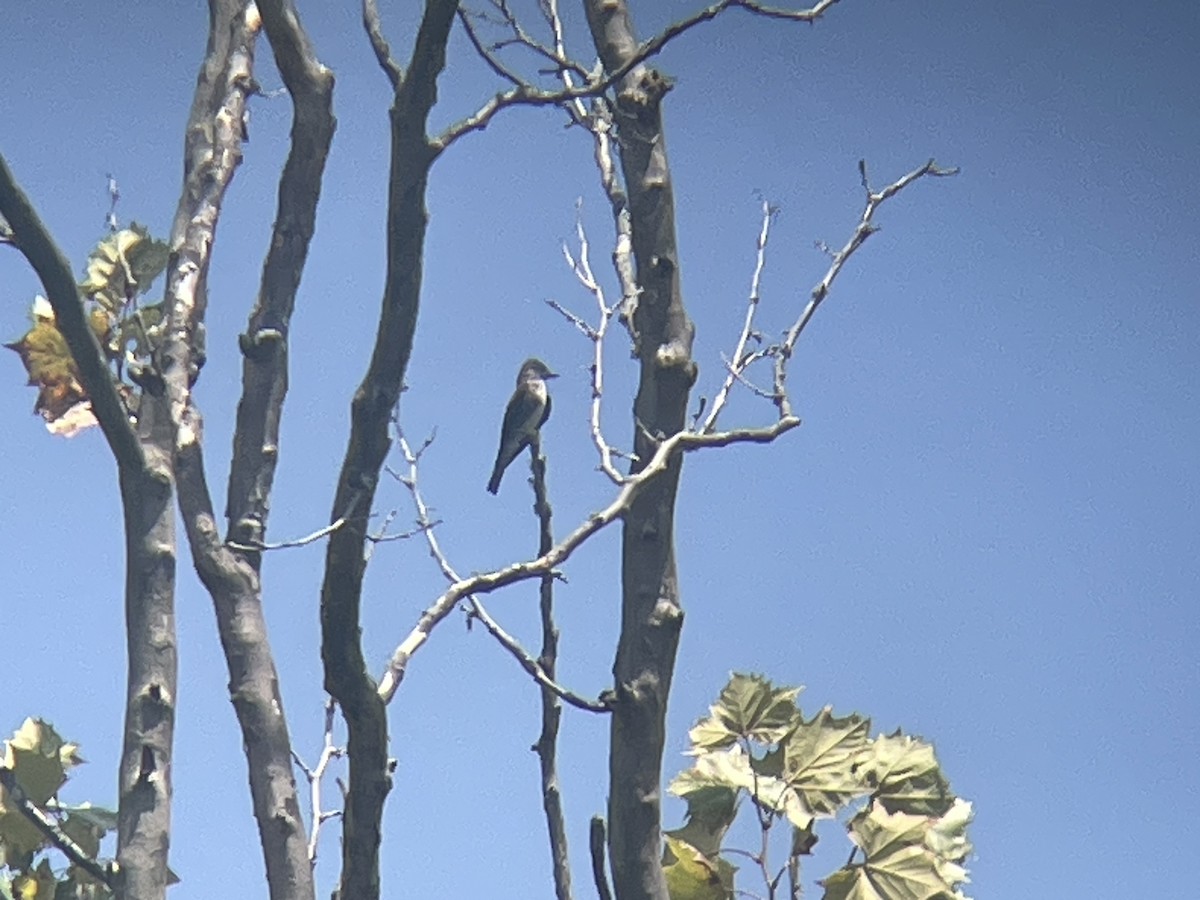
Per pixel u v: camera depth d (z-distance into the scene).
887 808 6.18
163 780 6.30
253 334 7.00
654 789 5.75
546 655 6.11
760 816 6.13
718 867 6.04
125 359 7.18
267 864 6.26
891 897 6.07
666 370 6.07
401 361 5.46
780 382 6.05
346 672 5.20
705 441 5.87
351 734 5.26
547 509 6.23
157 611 6.51
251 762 6.40
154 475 6.60
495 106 5.79
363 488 5.33
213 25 7.77
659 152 6.31
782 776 6.23
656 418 6.07
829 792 6.18
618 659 5.86
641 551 5.91
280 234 7.16
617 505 5.69
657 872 5.74
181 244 7.21
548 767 6.06
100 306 7.23
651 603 5.86
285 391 7.04
